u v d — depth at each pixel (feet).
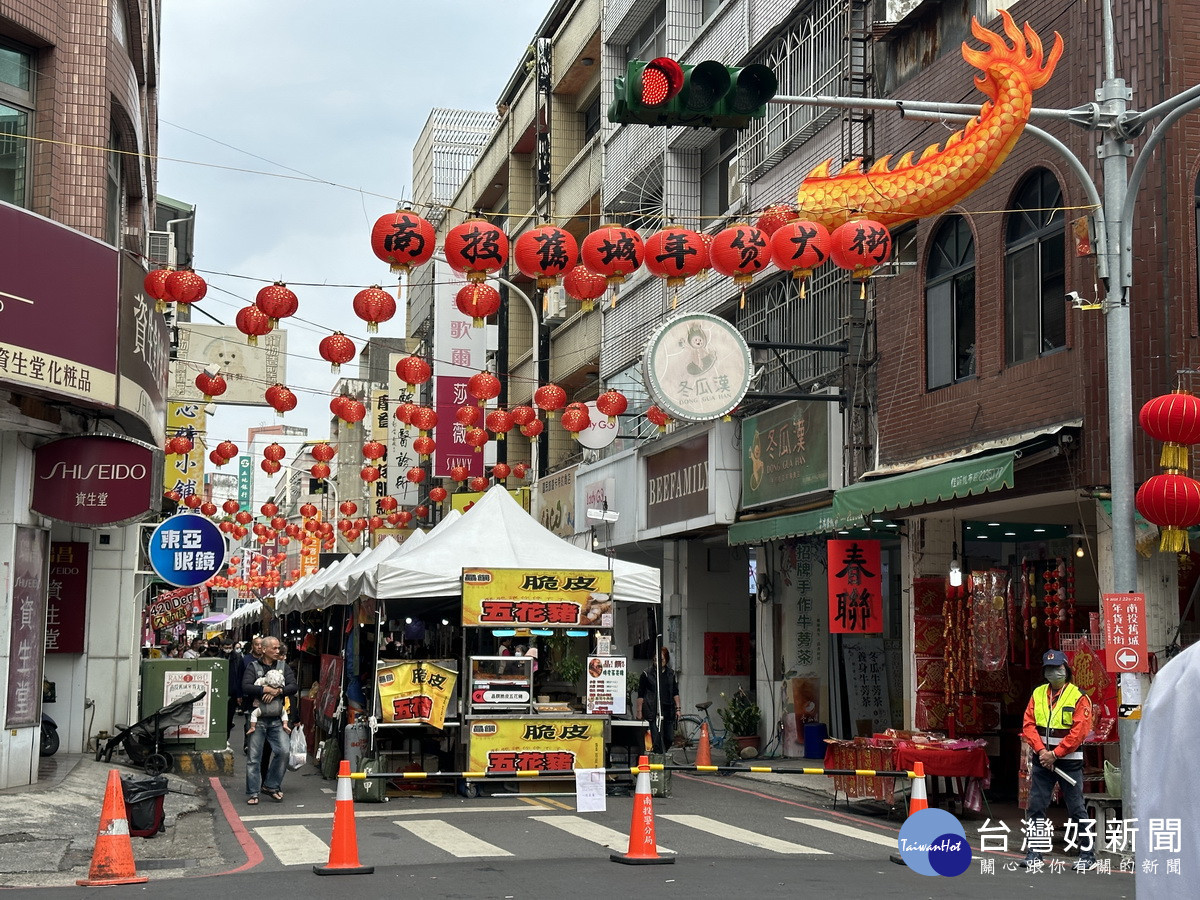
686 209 79.97
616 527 84.48
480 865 31.01
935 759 40.98
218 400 81.25
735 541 64.03
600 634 49.19
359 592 51.67
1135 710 32.14
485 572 47.83
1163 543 33.65
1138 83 40.32
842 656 62.49
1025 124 33.60
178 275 39.47
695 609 80.18
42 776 48.19
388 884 27.76
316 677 86.94
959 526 52.60
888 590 63.31
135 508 47.83
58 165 47.78
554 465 110.11
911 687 52.26
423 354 145.48
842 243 33.35
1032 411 43.93
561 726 47.57
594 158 97.71
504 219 123.65
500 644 54.95
